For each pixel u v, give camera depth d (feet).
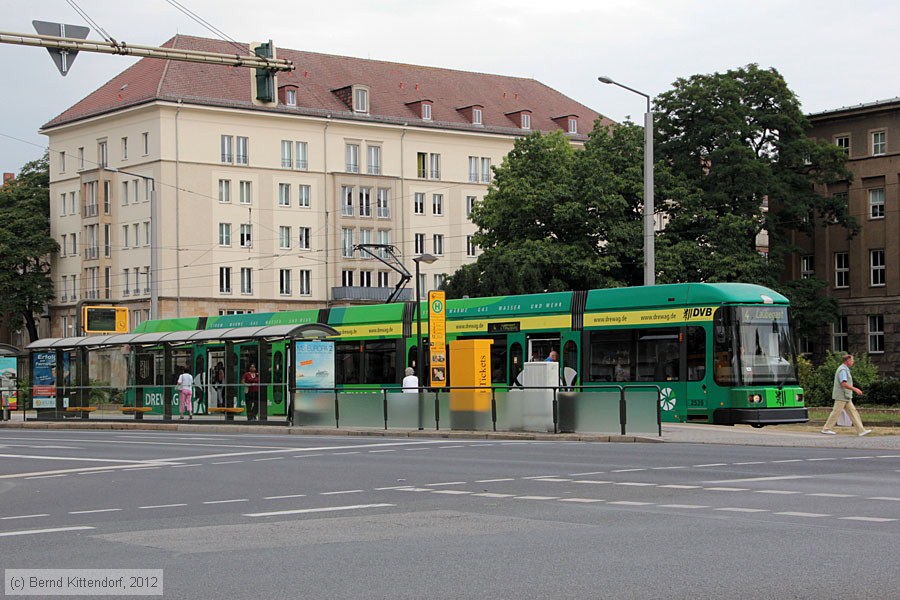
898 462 67.15
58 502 56.59
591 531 40.04
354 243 304.50
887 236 194.59
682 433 95.25
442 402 109.19
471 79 341.62
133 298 287.48
